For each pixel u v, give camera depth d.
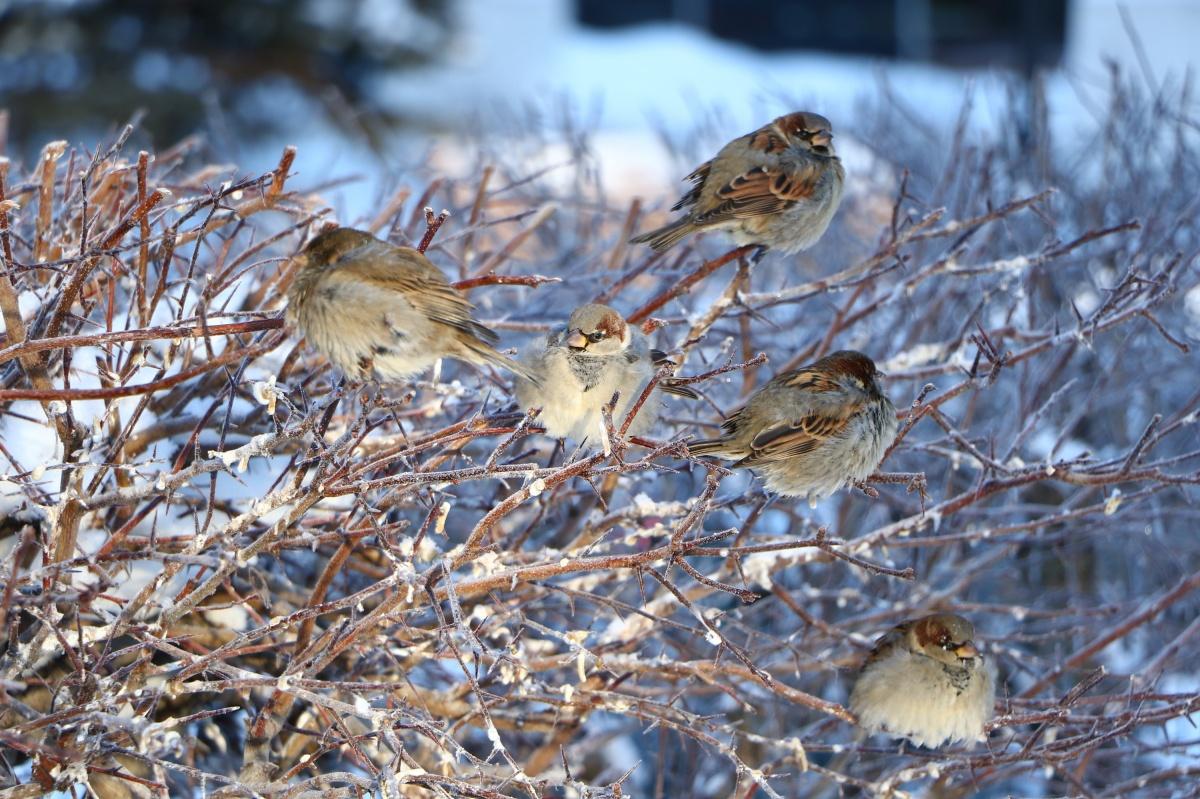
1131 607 13.19
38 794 7.53
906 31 37.31
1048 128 15.48
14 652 7.86
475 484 11.26
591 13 41.84
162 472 8.27
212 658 7.49
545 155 17.31
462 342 7.54
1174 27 32.78
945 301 13.80
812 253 15.78
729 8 41.12
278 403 9.16
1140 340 14.28
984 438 10.69
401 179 18.36
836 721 11.28
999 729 11.65
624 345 8.70
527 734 11.98
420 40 31.83
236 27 30.41
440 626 7.38
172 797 9.63
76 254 8.01
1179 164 14.47
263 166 29.05
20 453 8.80
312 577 10.62
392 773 6.83
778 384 9.20
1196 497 13.98
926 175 16.09
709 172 10.99
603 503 9.15
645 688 10.97
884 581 13.38
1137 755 11.30
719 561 13.19
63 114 28.75
